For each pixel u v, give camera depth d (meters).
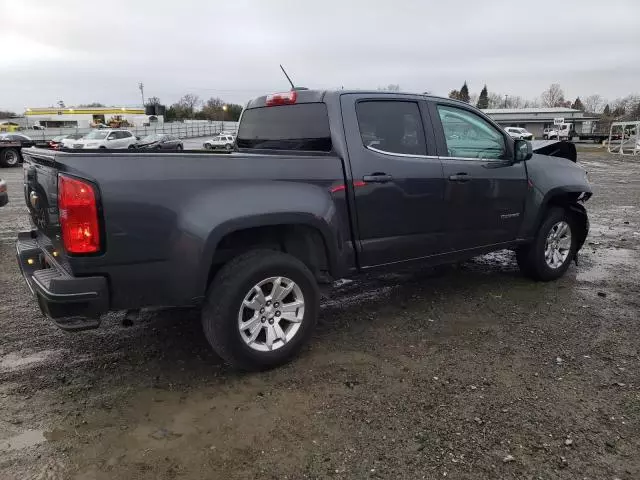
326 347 3.78
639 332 4.04
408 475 2.40
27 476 2.39
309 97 3.91
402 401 3.03
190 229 2.94
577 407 2.95
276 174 3.32
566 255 5.49
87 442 2.65
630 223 9.01
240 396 3.10
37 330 4.09
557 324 4.20
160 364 3.53
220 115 86.50
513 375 3.33
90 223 2.71
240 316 3.20
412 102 4.18
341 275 3.73
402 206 3.99
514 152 4.85
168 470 2.44
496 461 2.49
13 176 18.28
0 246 6.92
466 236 4.53
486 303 4.73
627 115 78.75
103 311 2.83
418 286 5.27
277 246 3.62
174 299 3.00
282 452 2.57
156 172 2.87
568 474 2.40
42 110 68.31
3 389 3.17
